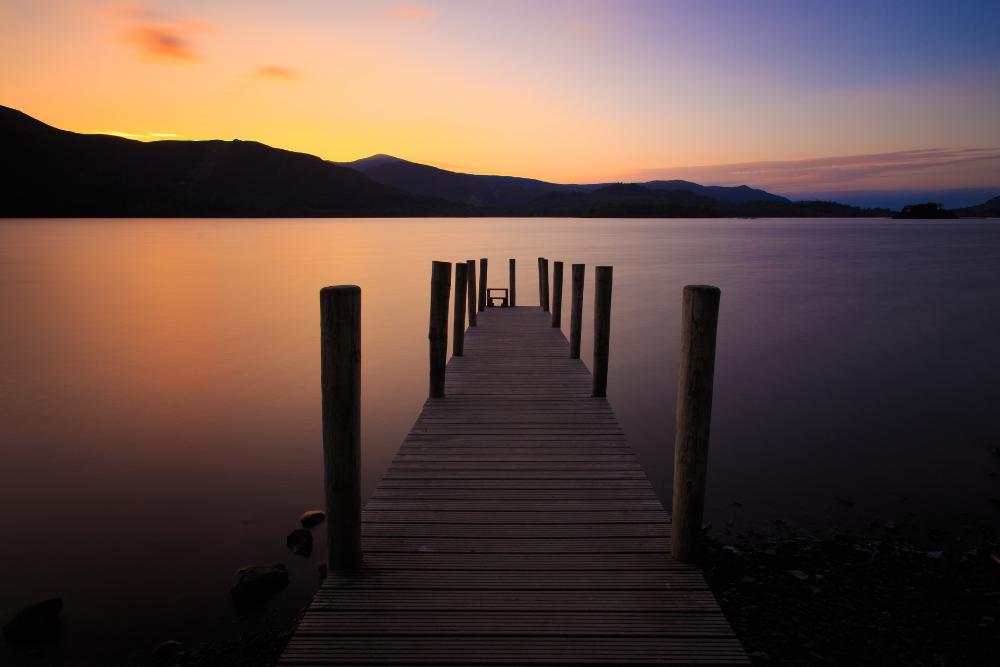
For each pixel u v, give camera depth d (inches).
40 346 592.1
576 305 307.4
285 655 90.7
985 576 177.8
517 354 324.8
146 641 165.3
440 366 236.2
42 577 196.5
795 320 737.0
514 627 97.2
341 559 112.3
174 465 295.0
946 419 360.8
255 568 192.5
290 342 612.7
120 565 203.9
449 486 152.4
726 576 178.9
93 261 1632.6
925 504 244.1
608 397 415.8
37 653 160.9
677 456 116.1
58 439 332.8
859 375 472.1
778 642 142.3
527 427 200.8
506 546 122.1
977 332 655.8
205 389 440.8
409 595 105.3
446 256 1806.1
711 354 110.8
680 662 90.3
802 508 239.9
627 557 118.3
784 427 346.0
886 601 162.4
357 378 108.9
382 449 317.1
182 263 1582.2
